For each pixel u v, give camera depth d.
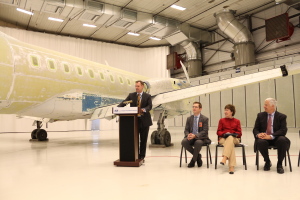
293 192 2.94
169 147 7.85
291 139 10.15
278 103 15.05
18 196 2.81
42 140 10.38
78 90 7.76
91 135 14.00
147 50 22.39
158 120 7.96
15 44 6.22
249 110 16.42
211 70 19.67
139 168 4.47
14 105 6.30
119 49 21.47
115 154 6.27
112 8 14.08
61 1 12.48
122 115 4.79
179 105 8.45
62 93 7.26
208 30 19.47
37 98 6.64
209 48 19.81
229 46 18.42
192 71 19.23
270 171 4.17
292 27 14.49
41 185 3.29
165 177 3.76
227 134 4.22
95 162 5.09
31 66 6.36
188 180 3.57
